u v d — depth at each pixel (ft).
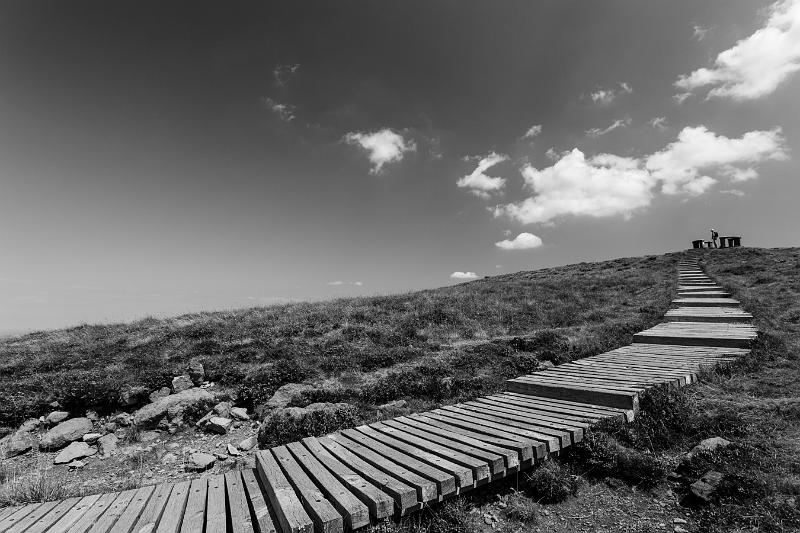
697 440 22.81
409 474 17.66
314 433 29.89
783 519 15.01
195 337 56.59
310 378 42.45
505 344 50.49
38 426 35.81
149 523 15.67
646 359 37.63
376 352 49.57
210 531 14.70
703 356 37.22
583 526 17.04
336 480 17.63
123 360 47.52
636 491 19.10
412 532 16.06
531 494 19.29
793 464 18.38
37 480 27.32
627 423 24.11
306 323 63.00
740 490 16.81
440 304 74.38
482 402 28.94
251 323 64.18
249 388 39.99
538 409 26.45
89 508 16.94
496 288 95.35
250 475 19.83
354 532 15.26
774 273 92.32
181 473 27.73
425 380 39.19
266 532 14.85
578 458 21.57
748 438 21.38
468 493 19.30
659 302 74.33
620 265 141.59
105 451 31.99
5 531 15.33
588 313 69.05
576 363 38.06
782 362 35.19
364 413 33.04
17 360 49.60
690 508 17.24
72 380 40.45
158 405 36.40
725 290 81.00
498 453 19.26
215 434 34.35
